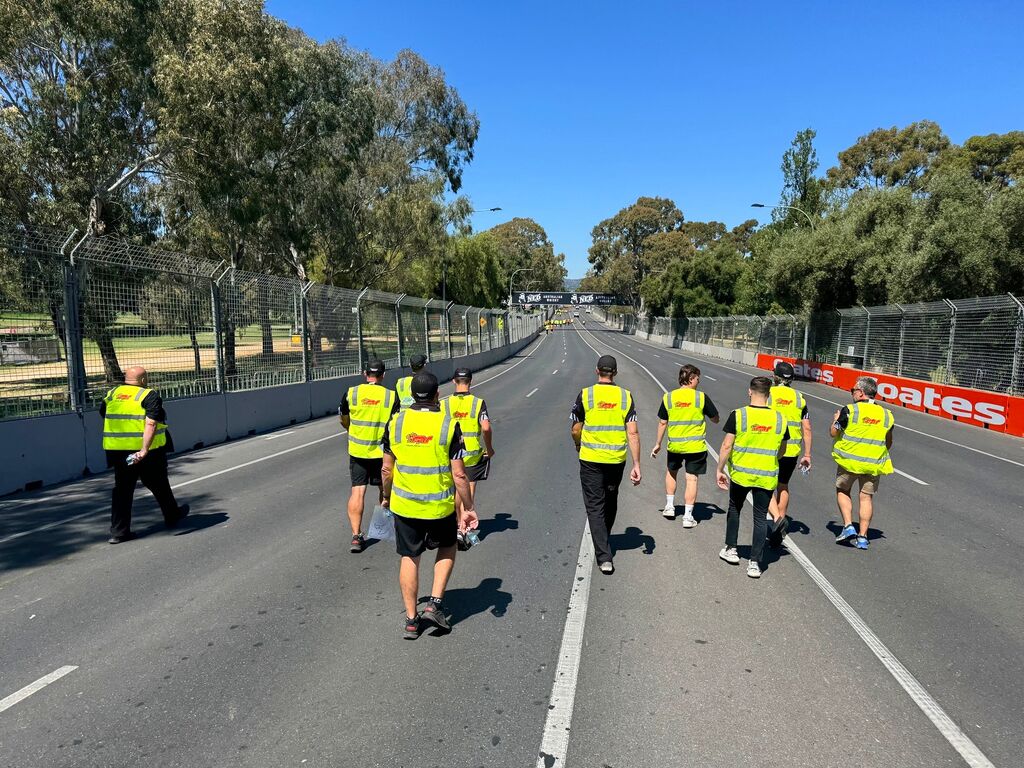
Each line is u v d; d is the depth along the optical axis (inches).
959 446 493.0
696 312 2377.0
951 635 169.0
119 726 127.8
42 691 140.3
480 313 1483.8
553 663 152.4
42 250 340.8
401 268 1425.9
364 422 233.8
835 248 1063.0
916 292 848.9
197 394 468.8
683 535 255.4
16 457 325.1
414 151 1448.1
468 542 223.6
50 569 214.7
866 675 148.1
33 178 707.4
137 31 687.7
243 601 188.5
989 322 620.4
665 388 919.7
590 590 197.3
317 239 1117.7
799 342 1259.8
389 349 874.8
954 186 824.9
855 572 215.0
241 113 741.3
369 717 130.5
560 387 951.0
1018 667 152.7
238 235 874.1
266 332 567.2
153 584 201.3
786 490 243.4
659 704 135.3
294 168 925.2
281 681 144.3
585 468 216.4
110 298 390.6
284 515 282.0
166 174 824.3
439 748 120.7
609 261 4065.0
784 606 186.2
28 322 334.6
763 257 1621.6
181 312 454.3
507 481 348.2
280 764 116.1
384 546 239.9
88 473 368.8
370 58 1384.1
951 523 277.1
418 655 156.3
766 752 119.7
